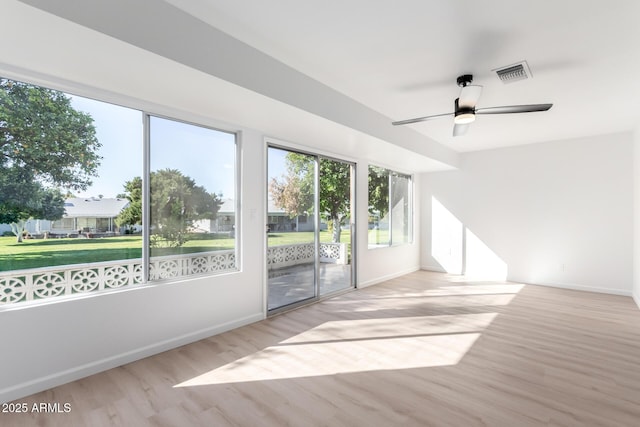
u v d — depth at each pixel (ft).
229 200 11.10
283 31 7.14
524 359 8.57
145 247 8.94
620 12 6.28
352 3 6.13
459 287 17.13
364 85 10.02
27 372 6.84
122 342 8.28
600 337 10.09
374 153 15.62
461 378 7.59
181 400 6.71
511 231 18.65
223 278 10.65
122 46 5.80
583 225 16.40
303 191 13.98
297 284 13.65
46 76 7.05
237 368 8.10
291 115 9.75
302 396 6.86
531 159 17.95
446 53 8.02
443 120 13.51
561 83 9.71
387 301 14.42
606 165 15.76
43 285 7.29
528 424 5.90
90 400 6.69
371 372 7.90
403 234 21.25
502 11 6.31
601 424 5.90
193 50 6.63
